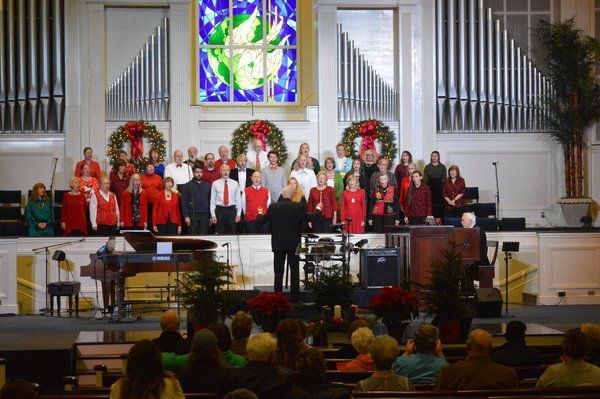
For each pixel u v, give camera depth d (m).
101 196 15.42
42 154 18.72
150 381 4.96
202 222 15.73
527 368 7.31
